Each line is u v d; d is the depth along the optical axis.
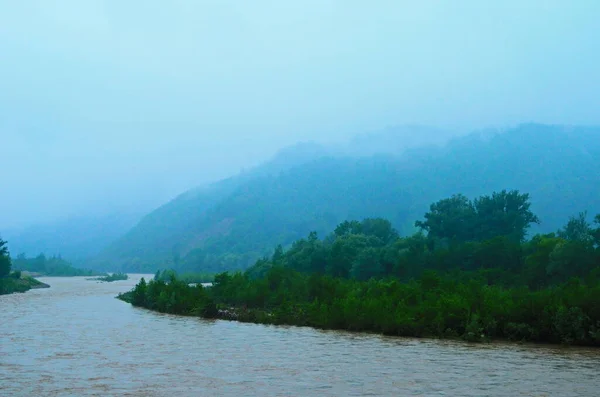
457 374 34.53
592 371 35.62
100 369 35.72
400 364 38.00
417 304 59.28
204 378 33.03
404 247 104.38
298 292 77.38
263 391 29.78
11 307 85.00
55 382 31.83
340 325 59.03
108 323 63.66
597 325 47.12
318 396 28.72
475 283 63.88
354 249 110.44
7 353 41.91
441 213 124.56
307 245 130.12
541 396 28.86
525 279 75.50
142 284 92.38
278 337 52.28
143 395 28.81
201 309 71.69
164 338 51.12
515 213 119.19
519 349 45.09
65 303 93.69
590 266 70.44
